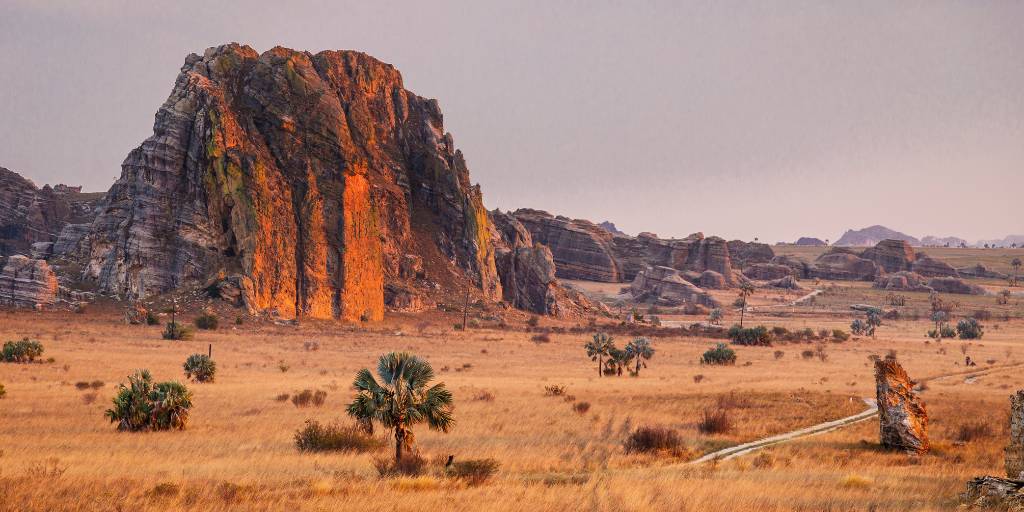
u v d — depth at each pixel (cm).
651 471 9062
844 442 12262
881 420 11869
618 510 6488
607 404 17025
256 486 7400
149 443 10938
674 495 7131
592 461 10112
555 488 7494
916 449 11356
